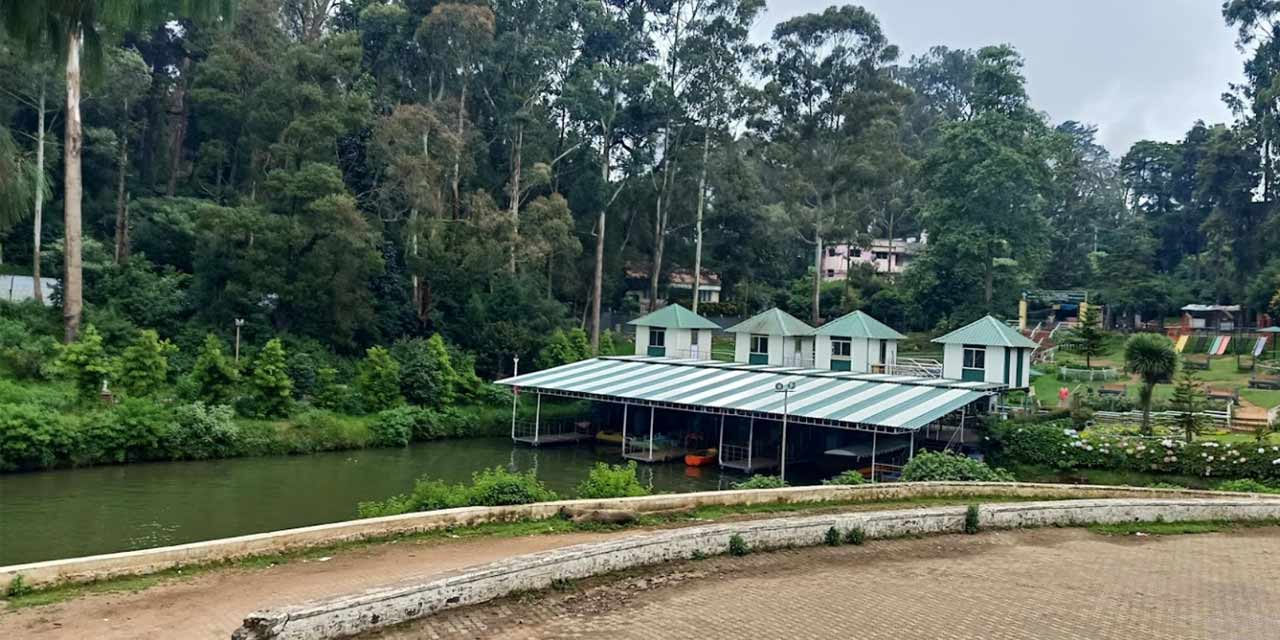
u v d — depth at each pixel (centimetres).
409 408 4206
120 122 5494
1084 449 3194
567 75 6075
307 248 4728
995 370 4038
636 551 1448
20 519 2355
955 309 6266
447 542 1658
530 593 1270
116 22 1491
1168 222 7662
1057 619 1259
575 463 3800
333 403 4038
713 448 4038
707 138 6006
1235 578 1542
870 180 5909
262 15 5591
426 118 4934
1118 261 6775
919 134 10012
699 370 4425
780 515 1978
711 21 6041
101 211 5366
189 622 1161
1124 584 1477
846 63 6250
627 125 6203
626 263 7106
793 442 3878
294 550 1545
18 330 3906
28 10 1395
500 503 1956
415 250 5244
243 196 5241
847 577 1468
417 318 5312
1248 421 3550
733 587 1375
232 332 4519
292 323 4788
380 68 5931
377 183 5441
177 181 6047
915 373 4516
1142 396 3531
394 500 2092
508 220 5103
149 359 3512
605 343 5578
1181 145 8375
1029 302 6900
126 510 2511
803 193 6044
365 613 1062
